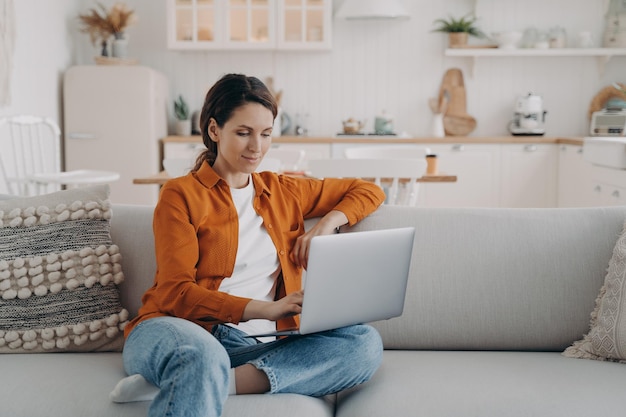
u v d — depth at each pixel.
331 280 1.64
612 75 6.07
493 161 5.75
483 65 6.13
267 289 1.93
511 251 2.09
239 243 1.91
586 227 2.12
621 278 1.93
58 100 5.60
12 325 1.92
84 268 1.98
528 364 1.87
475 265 2.08
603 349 1.91
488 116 6.17
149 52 6.18
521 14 6.05
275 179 2.07
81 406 1.57
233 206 1.91
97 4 6.07
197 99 6.20
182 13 5.84
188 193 1.87
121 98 5.55
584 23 6.03
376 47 6.15
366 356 1.74
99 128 5.57
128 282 2.07
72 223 2.02
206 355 1.49
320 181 2.16
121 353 1.96
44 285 1.95
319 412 1.63
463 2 6.08
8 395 1.60
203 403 1.47
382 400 1.64
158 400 1.48
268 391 1.69
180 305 1.74
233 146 1.87
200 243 1.87
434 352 2.03
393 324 2.06
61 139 5.68
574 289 2.06
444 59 6.15
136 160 5.59
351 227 2.13
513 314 2.06
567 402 1.61
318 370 1.70
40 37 5.23
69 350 1.95
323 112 6.22
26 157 5.05
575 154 5.35
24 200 2.06
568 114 6.12
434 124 6.11
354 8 5.53
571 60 6.09
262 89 1.88
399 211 2.16
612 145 3.80
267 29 5.85
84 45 6.13
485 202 5.78
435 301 2.06
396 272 1.77
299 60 6.18
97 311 1.96
